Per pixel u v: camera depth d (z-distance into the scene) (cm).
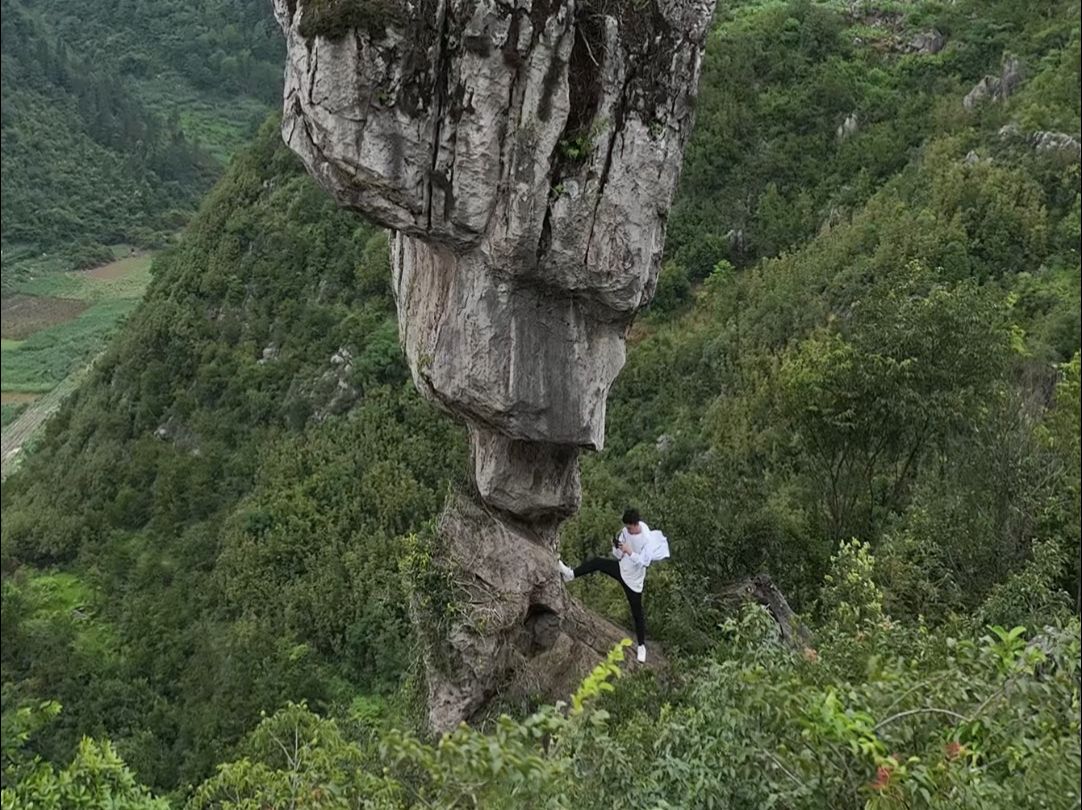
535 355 1040
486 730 1256
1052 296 2556
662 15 944
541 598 1331
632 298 1021
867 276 2878
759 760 556
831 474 1881
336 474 2794
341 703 2116
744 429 2430
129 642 2656
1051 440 1611
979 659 586
